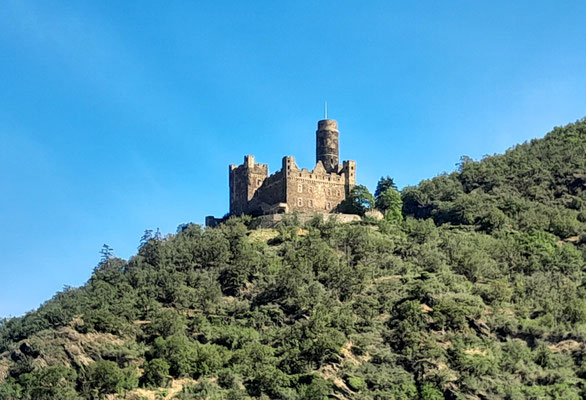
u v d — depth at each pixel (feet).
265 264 538.47
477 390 393.91
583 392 386.52
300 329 451.94
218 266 552.41
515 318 453.17
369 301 480.23
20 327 495.41
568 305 454.81
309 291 491.72
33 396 425.69
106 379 424.87
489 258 540.11
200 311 502.79
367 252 552.41
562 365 413.18
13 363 465.88
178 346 445.37
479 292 483.51
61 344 466.29
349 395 402.72
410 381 410.72
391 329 453.58
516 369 409.08
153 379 429.38
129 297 522.06
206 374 432.25
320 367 423.23
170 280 532.73
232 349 455.63
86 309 502.79
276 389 407.03
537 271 524.11
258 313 482.69
